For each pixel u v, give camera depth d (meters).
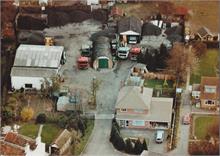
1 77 127.19
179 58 129.00
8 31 137.00
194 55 130.88
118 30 137.62
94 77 128.12
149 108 118.69
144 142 112.81
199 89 123.12
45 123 118.62
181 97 123.06
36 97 123.88
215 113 120.25
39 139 110.81
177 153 113.25
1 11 139.88
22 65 127.50
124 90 121.75
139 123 118.06
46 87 124.56
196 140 115.25
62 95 123.94
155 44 135.38
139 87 121.44
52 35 138.12
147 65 129.62
